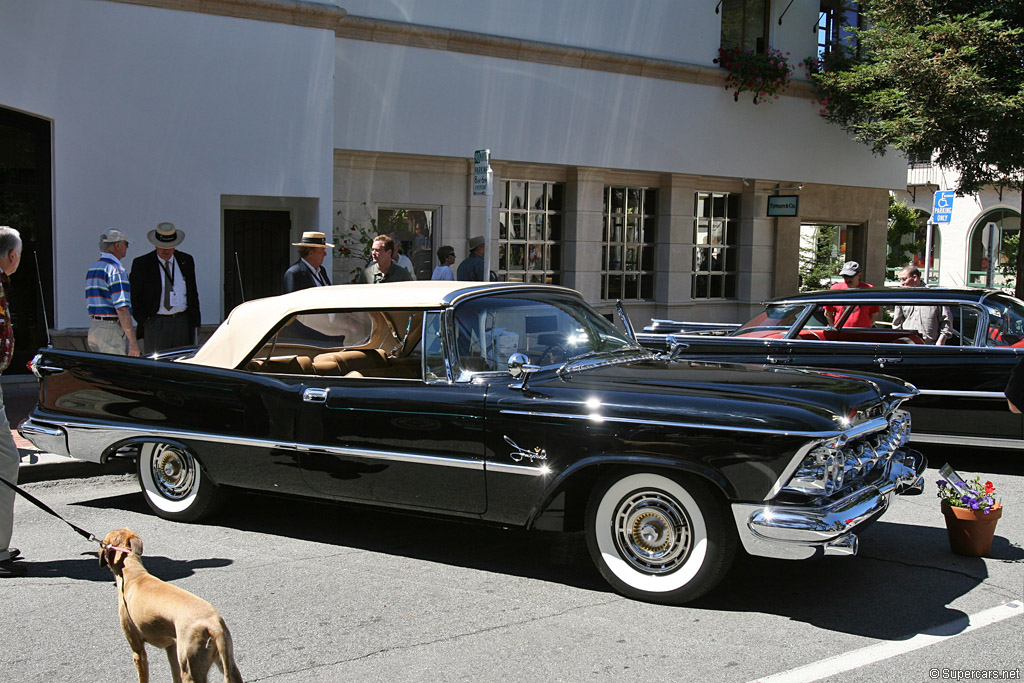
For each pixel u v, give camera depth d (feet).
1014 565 17.16
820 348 25.54
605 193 48.85
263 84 34.76
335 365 18.01
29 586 16.08
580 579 16.48
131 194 32.91
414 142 40.63
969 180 47.19
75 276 32.37
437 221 43.27
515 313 17.58
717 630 14.06
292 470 17.83
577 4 44.57
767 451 13.96
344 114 38.88
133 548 11.73
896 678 12.39
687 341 27.32
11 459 16.57
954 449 27.91
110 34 32.17
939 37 45.16
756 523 13.93
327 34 35.76
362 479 17.17
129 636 11.27
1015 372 15.44
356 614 14.78
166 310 28.89
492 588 15.98
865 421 15.07
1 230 16.63
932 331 25.86
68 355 20.21
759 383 15.74
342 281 40.55
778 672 12.58
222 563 17.24
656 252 51.03
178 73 33.27
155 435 19.17
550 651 13.33
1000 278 104.12
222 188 34.35
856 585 16.10
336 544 18.49
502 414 15.78
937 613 14.78
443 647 13.48
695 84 48.98
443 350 16.60
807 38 53.57
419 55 40.27
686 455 14.40
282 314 18.45
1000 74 45.70
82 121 32.04
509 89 42.86
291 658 13.10
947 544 18.56
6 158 32.86
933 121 44.98
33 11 31.07
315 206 36.55
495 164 44.47
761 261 54.24
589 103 45.39
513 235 45.78
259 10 34.32
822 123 54.13
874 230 59.00
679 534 14.83
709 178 51.85
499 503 16.02
